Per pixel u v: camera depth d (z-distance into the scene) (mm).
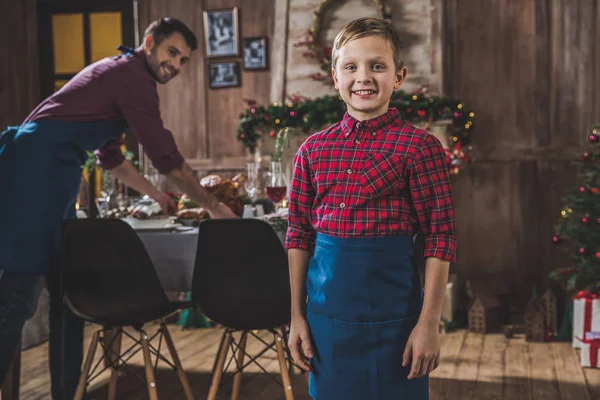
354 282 1402
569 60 4602
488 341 4055
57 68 5352
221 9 5109
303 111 4578
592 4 4547
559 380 3223
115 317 2564
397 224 1404
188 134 5234
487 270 4789
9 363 2582
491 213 4773
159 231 2855
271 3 5059
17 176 2600
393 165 1391
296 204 1524
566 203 4625
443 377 3293
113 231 2562
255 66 5082
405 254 1413
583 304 3693
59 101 2693
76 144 2689
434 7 4656
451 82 4781
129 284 2607
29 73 5301
